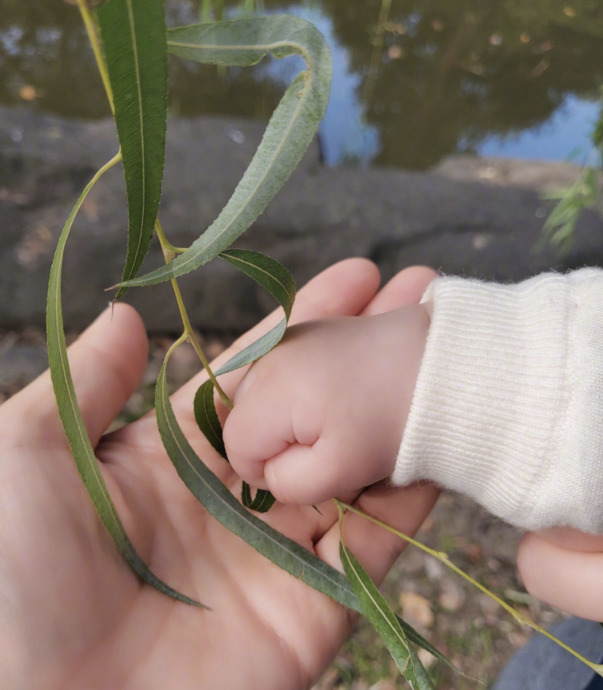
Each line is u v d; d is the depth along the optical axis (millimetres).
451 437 151
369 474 161
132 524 156
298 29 97
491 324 152
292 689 155
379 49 597
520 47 639
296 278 364
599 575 161
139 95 90
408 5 669
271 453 162
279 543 154
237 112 504
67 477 146
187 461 151
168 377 338
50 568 133
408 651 138
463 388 149
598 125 307
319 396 154
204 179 364
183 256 106
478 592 281
